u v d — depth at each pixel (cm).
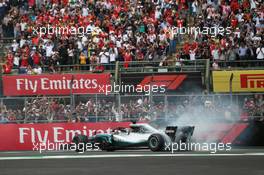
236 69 6184
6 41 7225
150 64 6538
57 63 6662
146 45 6731
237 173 2888
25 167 3422
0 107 5525
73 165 3491
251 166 3244
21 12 7494
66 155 4425
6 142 5453
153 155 4222
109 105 5556
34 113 5525
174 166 3300
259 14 7050
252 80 6062
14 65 6688
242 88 6072
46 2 7538
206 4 7225
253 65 6525
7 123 5509
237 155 4069
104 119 5525
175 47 6775
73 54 6662
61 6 7375
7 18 7281
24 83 6094
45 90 6091
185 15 7219
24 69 6512
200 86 6097
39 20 7200
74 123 5462
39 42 6869
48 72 6544
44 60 6700
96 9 7294
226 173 2892
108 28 7025
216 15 7044
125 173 2952
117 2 7344
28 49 6719
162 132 4703
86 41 6762
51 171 3138
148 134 4778
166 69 6228
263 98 5359
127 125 5428
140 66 6531
